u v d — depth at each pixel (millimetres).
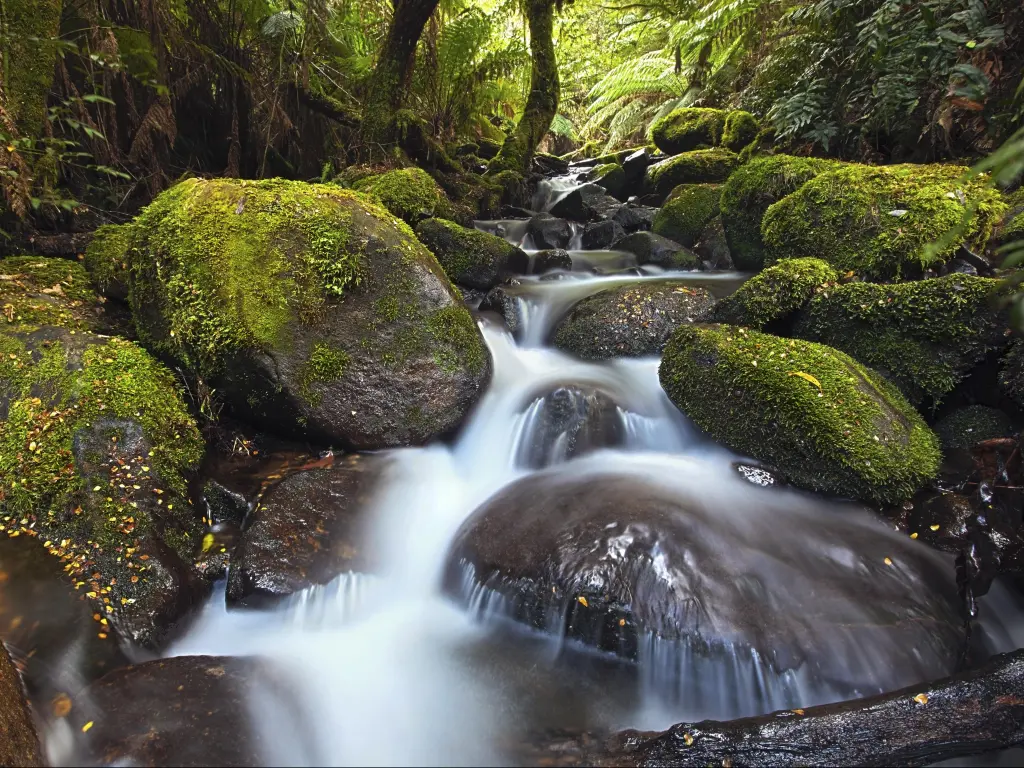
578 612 2279
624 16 12922
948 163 4383
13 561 2205
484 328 4344
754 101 7812
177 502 2654
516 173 7891
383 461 3180
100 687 1948
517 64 8578
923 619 2195
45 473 2422
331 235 3143
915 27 4629
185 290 3059
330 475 2994
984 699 1780
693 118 8734
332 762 1892
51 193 3889
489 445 3475
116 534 2373
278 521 2688
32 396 2682
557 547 2461
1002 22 4223
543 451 3324
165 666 2055
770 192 4766
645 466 3102
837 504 2826
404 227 3588
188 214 3176
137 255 3277
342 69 7449
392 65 6727
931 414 3285
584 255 5945
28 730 1674
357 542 2748
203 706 1901
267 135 5984
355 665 2293
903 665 2061
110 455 2566
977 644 2182
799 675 2051
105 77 4523
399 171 5652
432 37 7867
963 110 4348
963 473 2850
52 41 3711
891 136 5148
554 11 8812
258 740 1837
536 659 2311
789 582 2312
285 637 2426
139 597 2260
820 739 1741
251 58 6031
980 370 3133
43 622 2062
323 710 2062
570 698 2146
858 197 3928
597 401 3432
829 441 2807
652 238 5836
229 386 3119
